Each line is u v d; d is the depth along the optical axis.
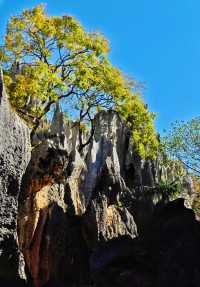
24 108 47.50
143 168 58.81
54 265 29.09
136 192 53.41
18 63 50.38
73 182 38.78
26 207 29.50
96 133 56.59
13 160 23.03
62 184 33.28
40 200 30.66
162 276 24.02
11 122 22.91
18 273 23.36
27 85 46.81
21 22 50.47
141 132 56.94
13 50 50.41
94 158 51.03
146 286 24.20
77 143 53.19
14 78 49.75
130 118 56.69
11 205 23.12
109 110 55.53
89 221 32.50
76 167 39.12
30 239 29.50
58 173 30.75
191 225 25.69
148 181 58.25
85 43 51.41
